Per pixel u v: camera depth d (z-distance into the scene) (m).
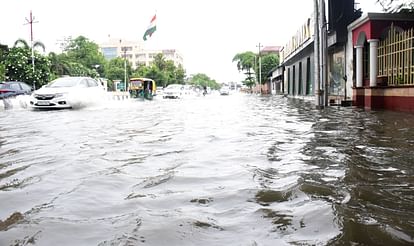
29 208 2.68
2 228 2.29
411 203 2.75
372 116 10.57
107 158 4.48
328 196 2.91
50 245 2.05
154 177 3.57
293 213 2.54
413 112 11.84
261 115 11.50
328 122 8.92
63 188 3.18
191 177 3.56
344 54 19.61
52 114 11.92
